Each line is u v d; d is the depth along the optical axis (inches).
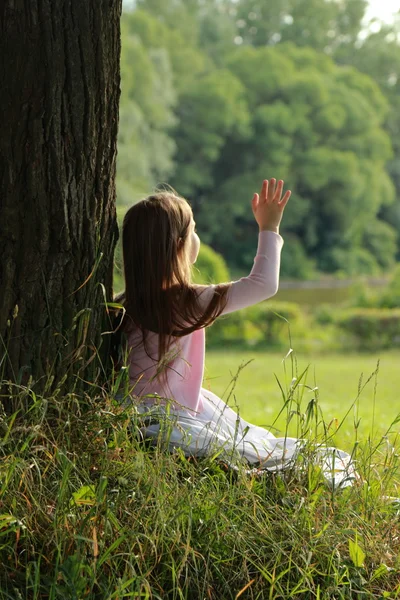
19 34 134.3
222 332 1041.5
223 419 156.9
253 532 125.6
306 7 3602.4
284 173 2696.9
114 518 116.0
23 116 134.8
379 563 128.3
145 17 2694.4
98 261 138.6
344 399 478.6
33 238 136.9
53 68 135.3
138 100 2143.2
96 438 130.0
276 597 119.8
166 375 146.3
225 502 125.5
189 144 2625.5
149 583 115.9
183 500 122.2
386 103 3284.9
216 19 3425.2
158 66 2299.5
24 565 115.4
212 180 2669.8
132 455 126.2
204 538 121.6
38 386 137.6
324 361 855.1
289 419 141.5
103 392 137.9
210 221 2642.7
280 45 3206.2
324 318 1139.3
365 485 139.2
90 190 141.9
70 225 139.3
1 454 127.1
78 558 108.3
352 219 2834.6
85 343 142.6
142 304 149.4
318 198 2807.6
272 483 138.5
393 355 970.1
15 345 136.7
